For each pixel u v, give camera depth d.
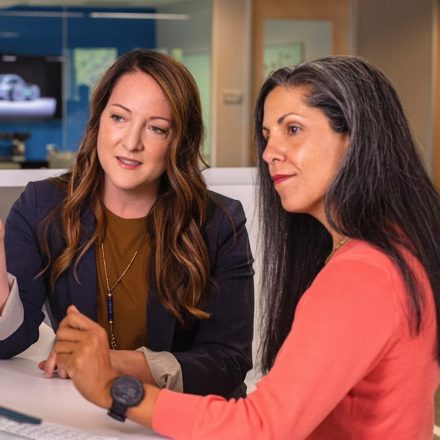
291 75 1.33
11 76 10.76
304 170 1.30
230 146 9.70
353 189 1.27
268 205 1.48
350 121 1.27
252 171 2.75
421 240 1.27
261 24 9.70
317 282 1.24
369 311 1.20
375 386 1.26
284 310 1.52
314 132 1.29
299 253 1.50
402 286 1.22
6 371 1.74
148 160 1.83
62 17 10.73
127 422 1.44
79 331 1.33
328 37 9.80
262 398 1.23
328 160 1.29
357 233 1.26
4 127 10.99
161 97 1.81
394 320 1.21
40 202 1.95
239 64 9.66
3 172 2.51
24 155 11.05
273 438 1.21
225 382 1.81
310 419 1.21
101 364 1.32
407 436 1.27
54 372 1.73
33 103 10.92
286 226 1.49
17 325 1.79
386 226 1.27
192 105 1.86
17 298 1.78
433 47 9.09
